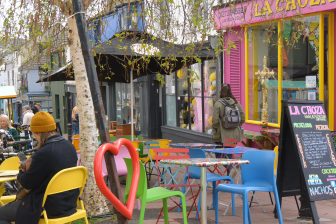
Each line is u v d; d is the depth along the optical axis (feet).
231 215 25.25
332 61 35.96
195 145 32.50
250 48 43.96
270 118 42.34
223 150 28.30
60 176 16.62
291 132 22.84
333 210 26.25
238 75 45.91
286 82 40.22
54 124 17.47
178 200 28.25
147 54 29.30
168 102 64.69
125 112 78.33
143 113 69.51
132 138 34.94
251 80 44.37
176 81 61.00
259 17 39.37
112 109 84.99
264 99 42.98
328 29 36.06
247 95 44.91
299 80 38.88
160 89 66.44
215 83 50.34
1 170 23.77
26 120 58.29
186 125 58.75
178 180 30.55
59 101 121.90
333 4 34.01
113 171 13.34
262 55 42.83
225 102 33.91
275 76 41.55
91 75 13.47
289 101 23.21
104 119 13.48
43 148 16.80
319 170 22.58
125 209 13.05
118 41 29.55
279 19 36.27
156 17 28.43
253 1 36.35
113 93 84.74
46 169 16.67
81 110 24.98
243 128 45.39
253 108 44.55
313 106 23.56
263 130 39.88
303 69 38.40
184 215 20.51
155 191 20.34
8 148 32.96
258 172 22.43
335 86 35.88
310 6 36.09
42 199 16.52
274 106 41.75
